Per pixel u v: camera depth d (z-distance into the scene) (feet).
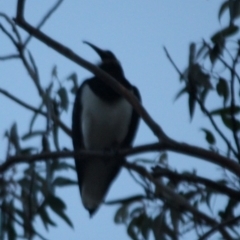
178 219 28.04
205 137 28.27
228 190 26.03
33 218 29.89
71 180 30.14
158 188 27.61
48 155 26.63
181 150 25.02
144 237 29.19
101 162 35.91
